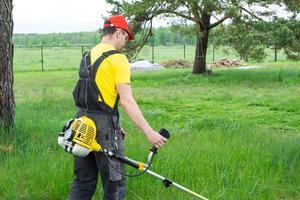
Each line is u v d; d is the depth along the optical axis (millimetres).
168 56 51594
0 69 7910
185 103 15258
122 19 4598
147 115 12133
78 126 4422
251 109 13906
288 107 13984
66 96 15727
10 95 8070
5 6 7895
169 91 18828
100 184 5691
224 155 6887
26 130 8320
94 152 4605
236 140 7957
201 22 23750
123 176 4977
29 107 12539
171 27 24188
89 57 4559
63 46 52469
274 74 24438
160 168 6164
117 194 4672
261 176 6324
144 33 22969
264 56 22219
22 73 31609
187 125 10469
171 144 7613
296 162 7000
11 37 8055
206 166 6352
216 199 5547
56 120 10148
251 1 21156
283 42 21453
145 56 50844
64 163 6184
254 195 5750
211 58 48688
